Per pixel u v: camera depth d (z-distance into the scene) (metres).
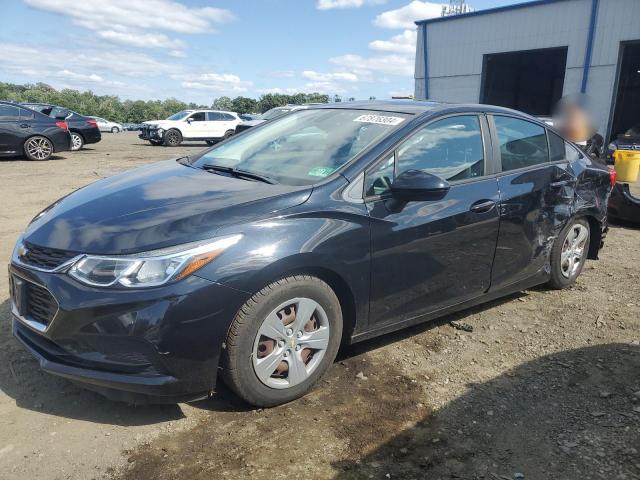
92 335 2.51
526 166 4.08
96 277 2.50
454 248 3.49
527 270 4.17
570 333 3.92
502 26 21.55
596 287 4.88
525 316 4.21
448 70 23.84
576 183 4.46
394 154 3.29
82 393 2.98
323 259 2.85
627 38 18.22
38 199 8.36
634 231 7.17
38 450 2.51
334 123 3.73
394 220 3.15
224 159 3.76
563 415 2.90
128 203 2.94
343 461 2.51
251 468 2.45
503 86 24.72
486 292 3.89
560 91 27.36
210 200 2.87
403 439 2.68
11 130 13.42
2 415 2.76
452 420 2.84
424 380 3.24
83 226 2.73
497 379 3.26
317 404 2.96
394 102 3.98
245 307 2.65
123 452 2.53
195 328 2.52
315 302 2.91
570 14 19.52
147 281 2.47
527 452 2.60
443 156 3.54
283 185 3.09
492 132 3.89
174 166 3.84
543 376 3.30
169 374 2.54
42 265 2.66
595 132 11.85
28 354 3.35
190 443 2.61
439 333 3.88
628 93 25.75
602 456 2.57
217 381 2.97
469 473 2.45
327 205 2.94
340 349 3.60
